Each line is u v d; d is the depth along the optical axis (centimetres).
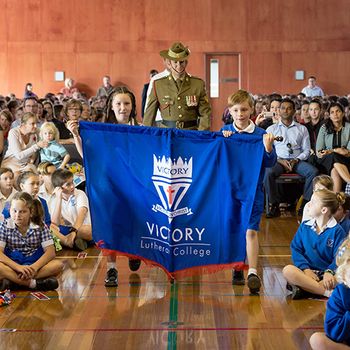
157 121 730
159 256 569
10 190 705
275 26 1905
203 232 565
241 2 1898
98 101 1452
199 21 1905
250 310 522
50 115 1119
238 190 560
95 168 569
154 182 565
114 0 1905
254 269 560
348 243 381
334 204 557
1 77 1922
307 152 940
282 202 965
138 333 474
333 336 378
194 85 710
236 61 1917
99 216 570
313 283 543
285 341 459
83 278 614
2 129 981
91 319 502
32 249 586
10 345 453
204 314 512
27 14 1909
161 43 1911
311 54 1908
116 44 1914
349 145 927
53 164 814
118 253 572
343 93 1912
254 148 559
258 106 1220
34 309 526
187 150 561
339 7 1897
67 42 1917
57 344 454
